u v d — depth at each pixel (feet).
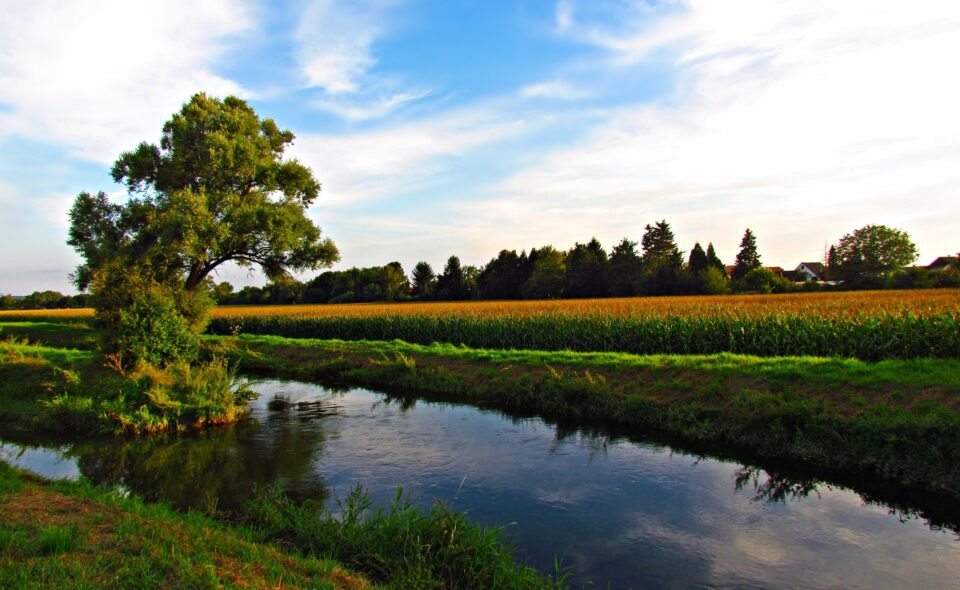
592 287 258.37
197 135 106.63
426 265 368.27
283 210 109.19
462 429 43.04
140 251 104.47
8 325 125.08
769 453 34.91
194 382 46.50
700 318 65.51
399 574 18.28
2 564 14.89
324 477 31.45
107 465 34.27
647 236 330.54
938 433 29.73
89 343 88.17
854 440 32.22
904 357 48.67
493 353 66.33
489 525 24.56
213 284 115.85
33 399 48.96
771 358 47.34
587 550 22.24
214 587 14.24
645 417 42.80
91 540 17.48
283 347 91.50
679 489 29.43
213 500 27.61
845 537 23.79
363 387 64.75
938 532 24.32
